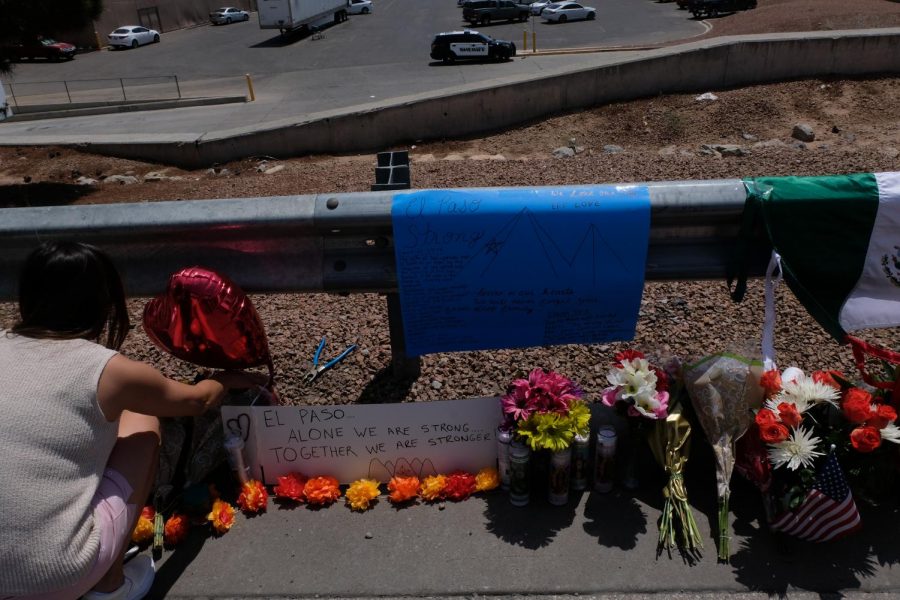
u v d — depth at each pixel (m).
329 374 3.79
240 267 3.07
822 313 2.88
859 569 2.46
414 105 14.23
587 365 3.78
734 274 2.98
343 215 2.84
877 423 2.57
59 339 2.13
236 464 2.86
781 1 35.75
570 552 2.59
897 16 24.02
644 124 14.49
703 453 3.01
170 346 2.81
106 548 2.12
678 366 2.96
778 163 8.98
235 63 33.12
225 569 2.58
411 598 2.44
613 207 2.79
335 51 34.03
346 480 2.98
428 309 2.97
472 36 26.88
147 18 45.75
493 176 9.33
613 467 2.82
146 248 3.04
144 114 21.06
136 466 2.32
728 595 2.38
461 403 2.84
